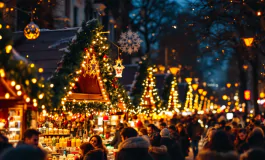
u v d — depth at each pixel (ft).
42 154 15.75
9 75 33.78
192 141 85.30
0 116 38.11
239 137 48.96
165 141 45.65
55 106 44.09
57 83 45.29
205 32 106.93
